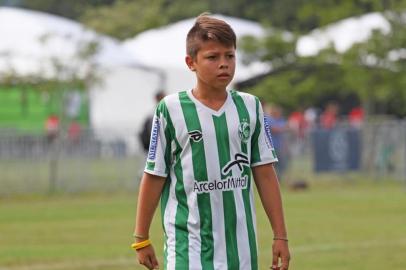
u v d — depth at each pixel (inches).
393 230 1216.8
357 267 911.0
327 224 1289.4
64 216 1444.4
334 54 2251.5
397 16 2185.0
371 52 2178.9
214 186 471.2
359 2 2281.0
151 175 479.2
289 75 2365.9
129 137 1863.9
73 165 1829.5
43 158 1807.3
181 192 474.3
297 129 1964.8
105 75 2669.8
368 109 2278.5
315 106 3545.8
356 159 1995.6
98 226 1302.9
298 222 1314.0
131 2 4215.1
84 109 2672.2
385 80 2222.0
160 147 477.7
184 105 474.3
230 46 466.9
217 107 474.3
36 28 2337.6
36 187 1801.2
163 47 2839.6
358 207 1529.3
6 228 1286.9
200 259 469.4
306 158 1967.3
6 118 2780.5
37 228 1284.4
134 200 1716.3
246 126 475.8
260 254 995.3
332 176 1977.1
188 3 4308.6
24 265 948.6
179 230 474.0
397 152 2009.1
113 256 1008.2
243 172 476.4
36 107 2785.4
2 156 1776.6
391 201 1628.9
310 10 2320.4
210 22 469.1
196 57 469.4
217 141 471.2
